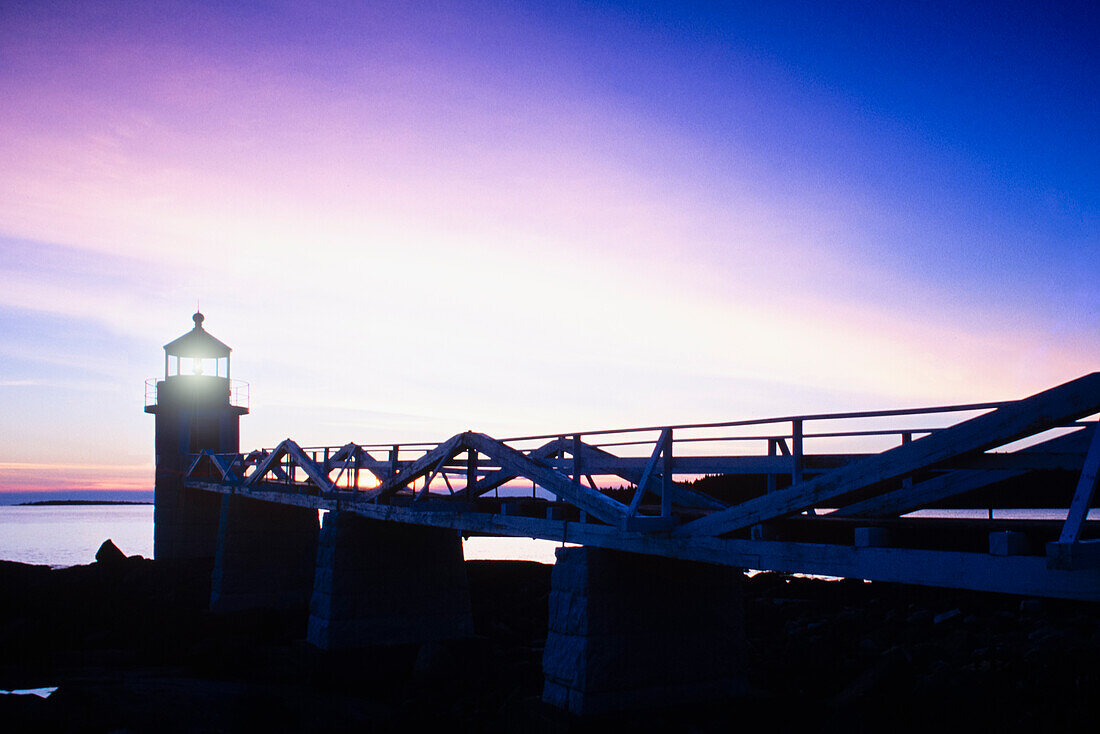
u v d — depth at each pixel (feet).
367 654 60.39
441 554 65.10
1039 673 48.42
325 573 61.98
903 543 27.25
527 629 76.18
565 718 36.29
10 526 390.21
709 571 40.68
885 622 71.61
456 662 58.59
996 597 77.05
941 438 23.47
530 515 43.73
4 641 72.74
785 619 77.46
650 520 34.30
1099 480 20.27
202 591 96.63
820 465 31.32
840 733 39.37
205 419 116.98
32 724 45.06
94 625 80.79
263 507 91.25
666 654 38.63
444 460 51.34
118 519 510.99
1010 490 31.14
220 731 49.60
